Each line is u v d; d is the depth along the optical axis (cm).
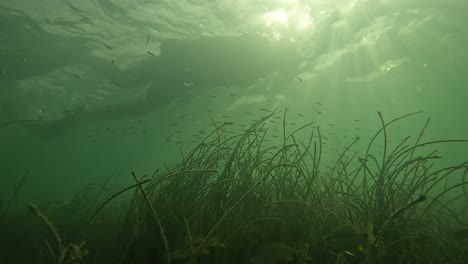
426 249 274
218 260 252
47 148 3984
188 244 247
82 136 3328
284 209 314
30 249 360
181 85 1802
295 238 282
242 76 1717
